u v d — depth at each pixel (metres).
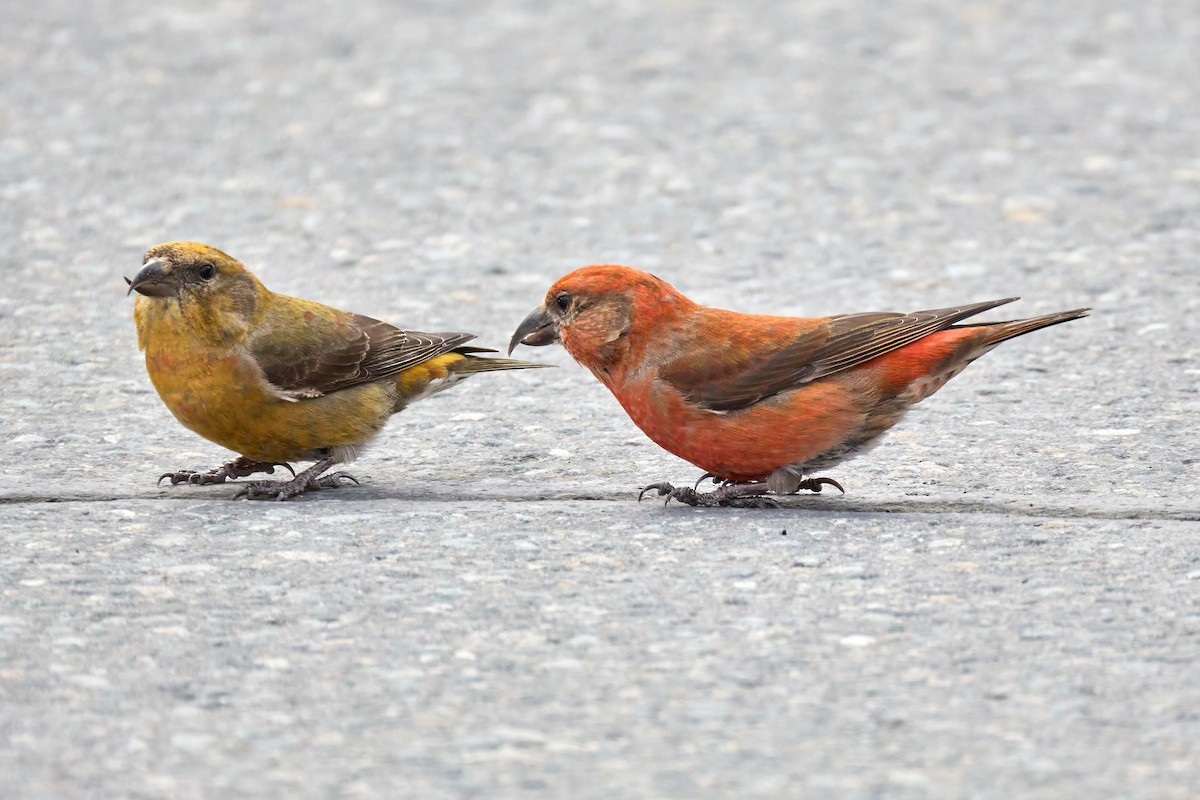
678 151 19.97
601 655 8.39
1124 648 8.37
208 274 10.90
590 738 7.52
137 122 20.81
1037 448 11.93
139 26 24.66
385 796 7.00
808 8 25.88
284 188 18.78
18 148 19.80
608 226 17.73
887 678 8.09
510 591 9.28
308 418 11.19
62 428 12.47
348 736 7.53
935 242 17.09
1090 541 9.95
